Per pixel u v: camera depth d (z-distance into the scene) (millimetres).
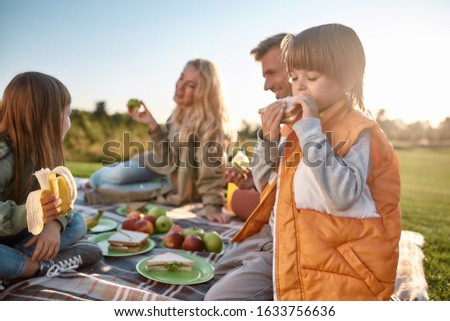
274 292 1587
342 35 1597
